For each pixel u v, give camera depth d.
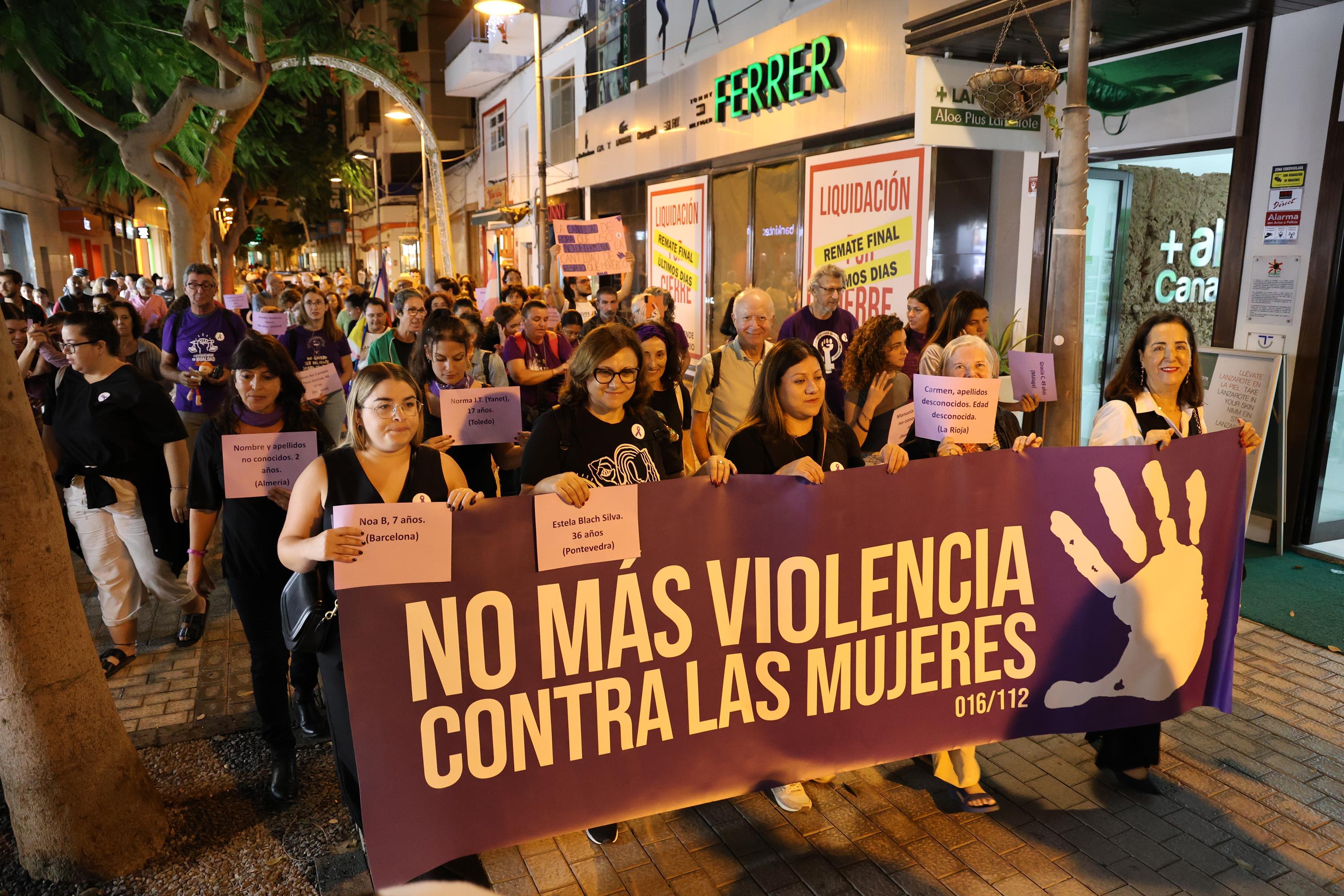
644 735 2.94
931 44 6.53
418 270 22.23
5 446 3.04
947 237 9.23
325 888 3.18
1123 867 3.24
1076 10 4.33
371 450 2.94
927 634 3.29
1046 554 3.40
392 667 2.61
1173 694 3.63
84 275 14.84
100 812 3.24
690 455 4.78
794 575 3.07
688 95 14.00
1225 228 6.88
